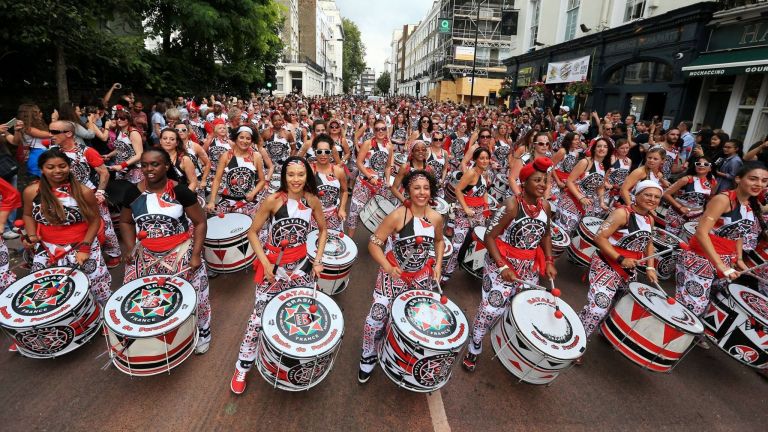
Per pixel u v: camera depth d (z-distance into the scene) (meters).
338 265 4.10
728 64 11.06
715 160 7.88
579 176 6.04
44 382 3.18
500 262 3.31
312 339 2.74
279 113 7.36
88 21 11.66
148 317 2.80
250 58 25.39
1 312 2.86
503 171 8.90
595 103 17.89
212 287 4.79
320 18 69.19
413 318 2.93
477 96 47.19
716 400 3.54
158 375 3.33
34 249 3.54
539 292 3.43
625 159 6.38
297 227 3.11
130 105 9.25
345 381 3.44
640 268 5.40
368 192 6.18
